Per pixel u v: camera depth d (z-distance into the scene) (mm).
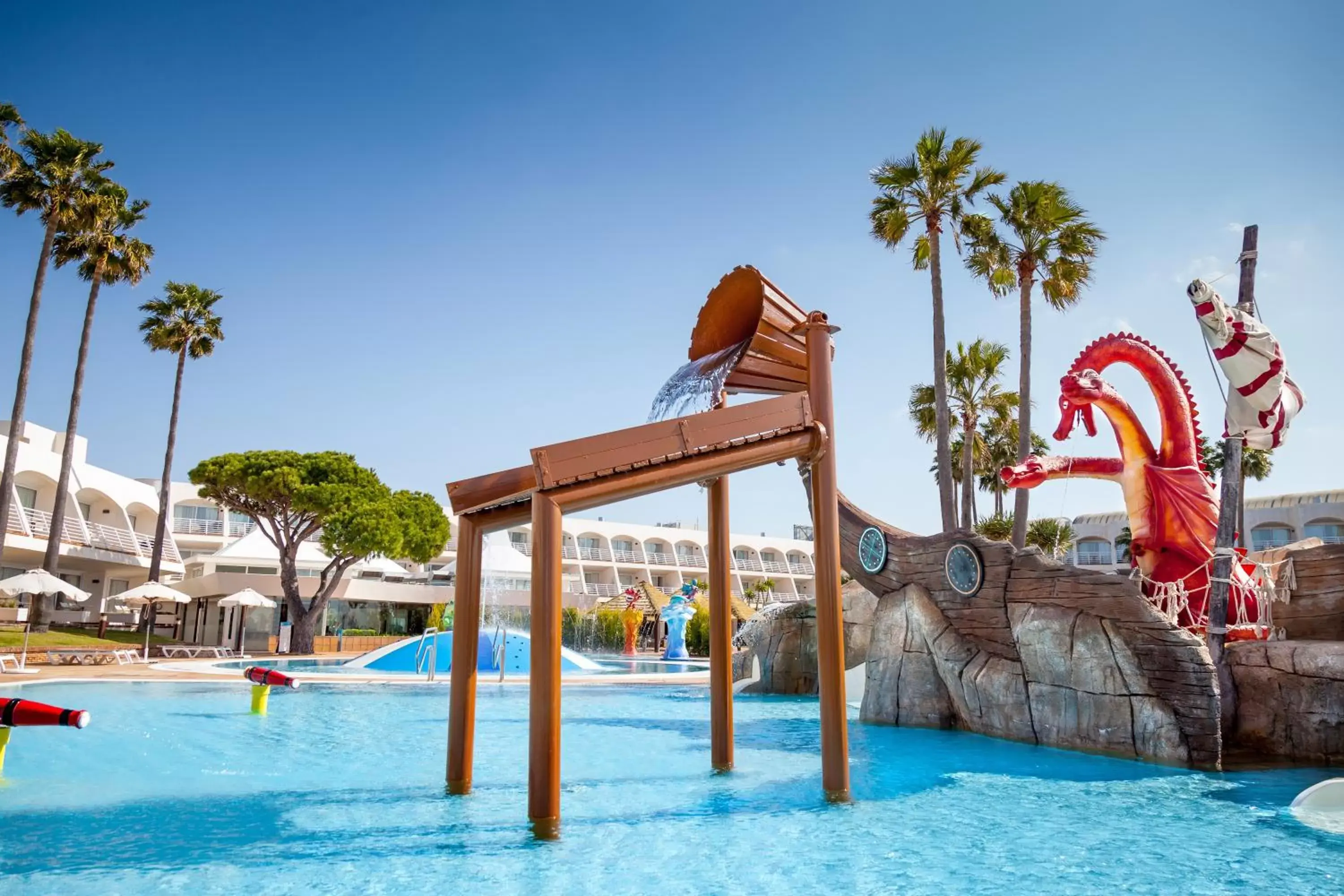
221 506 37438
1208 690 8625
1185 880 5016
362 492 37062
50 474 41906
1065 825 6316
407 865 5180
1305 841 5906
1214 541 11672
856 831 6098
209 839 5824
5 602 38469
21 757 9328
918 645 12242
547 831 5867
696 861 5297
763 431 6879
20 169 29859
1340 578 10227
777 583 81188
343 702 16328
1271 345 9805
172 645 35312
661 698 18562
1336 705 8875
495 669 26203
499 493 7320
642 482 6344
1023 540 21891
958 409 31594
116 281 33125
